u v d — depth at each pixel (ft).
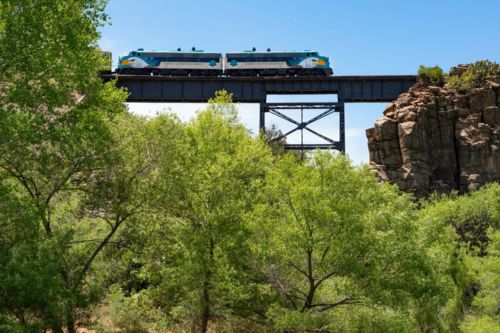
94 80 73.82
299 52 247.70
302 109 239.50
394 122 233.76
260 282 86.94
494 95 241.14
